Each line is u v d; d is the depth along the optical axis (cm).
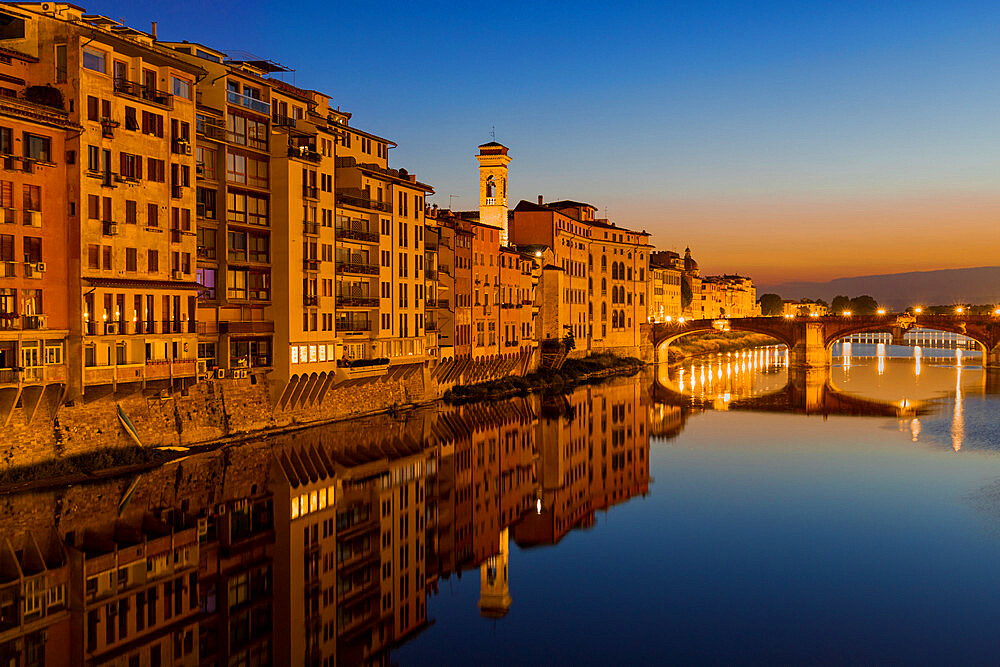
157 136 5938
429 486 6050
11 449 5031
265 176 7181
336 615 3750
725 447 7944
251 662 3244
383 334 8625
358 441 7275
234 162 6850
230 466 5984
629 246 17850
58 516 4669
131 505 4944
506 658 3362
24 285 5075
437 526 5159
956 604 3844
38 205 5178
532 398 11238
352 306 8075
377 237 8481
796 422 9506
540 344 13900
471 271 11025
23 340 5041
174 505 5022
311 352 7469
